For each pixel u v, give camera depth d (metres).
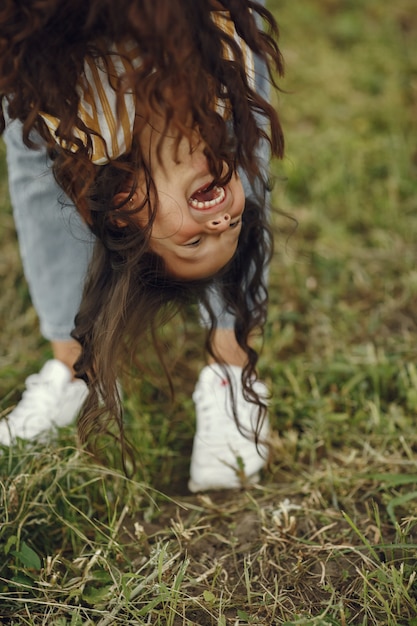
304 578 1.58
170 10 1.11
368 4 3.79
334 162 2.88
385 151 2.91
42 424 1.89
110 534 1.70
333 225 2.64
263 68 1.59
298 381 2.09
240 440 1.84
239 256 1.55
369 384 2.09
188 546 1.68
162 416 2.05
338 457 1.91
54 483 1.66
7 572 1.57
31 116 1.21
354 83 3.30
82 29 1.15
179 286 1.45
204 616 1.52
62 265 1.84
